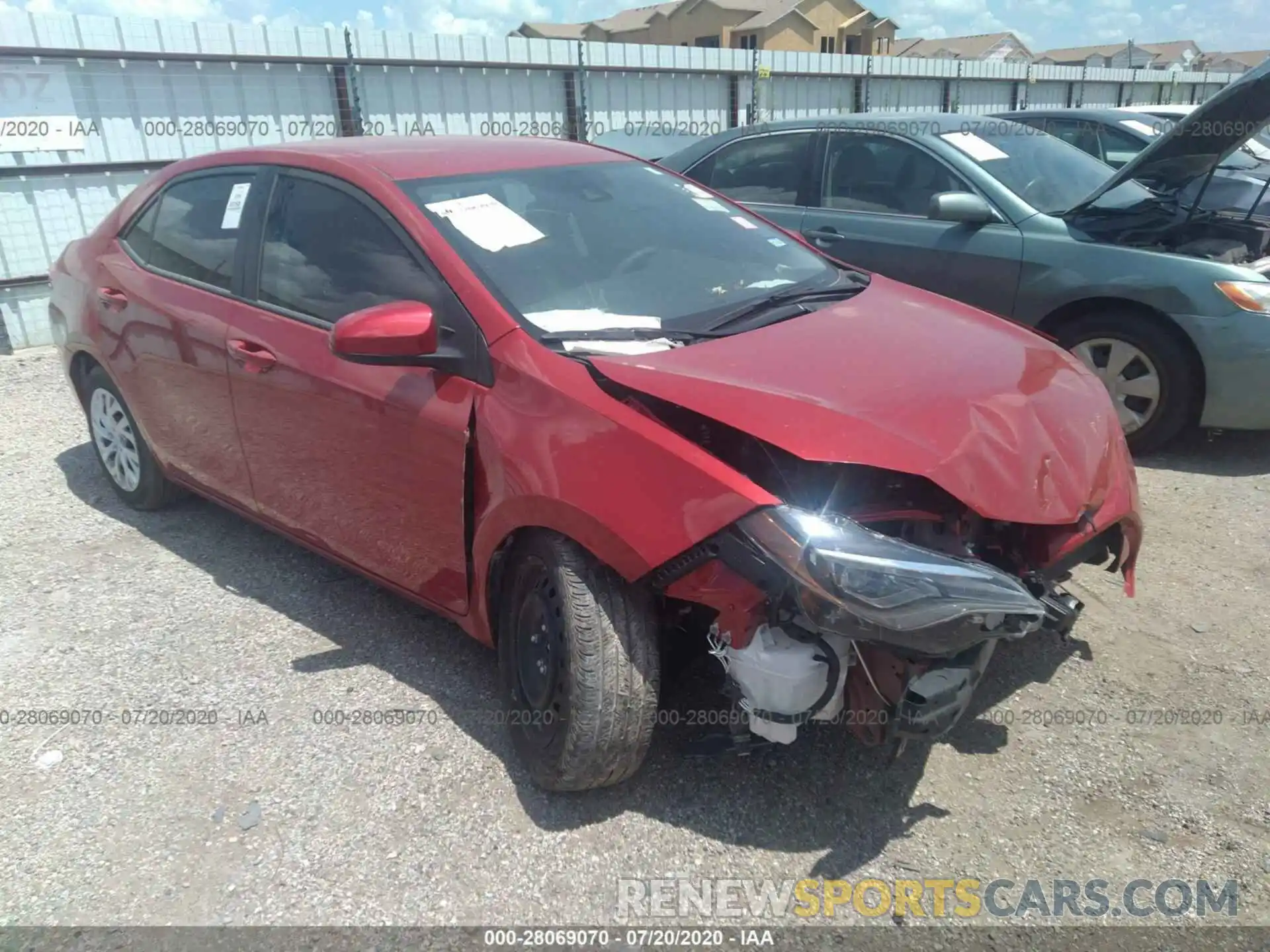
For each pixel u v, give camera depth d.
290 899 2.33
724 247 3.40
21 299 7.87
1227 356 4.55
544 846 2.47
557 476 2.40
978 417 2.44
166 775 2.77
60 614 3.67
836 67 13.96
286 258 3.36
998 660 3.20
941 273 5.32
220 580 3.90
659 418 2.37
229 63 8.52
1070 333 5.04
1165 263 4.66
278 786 2.71
